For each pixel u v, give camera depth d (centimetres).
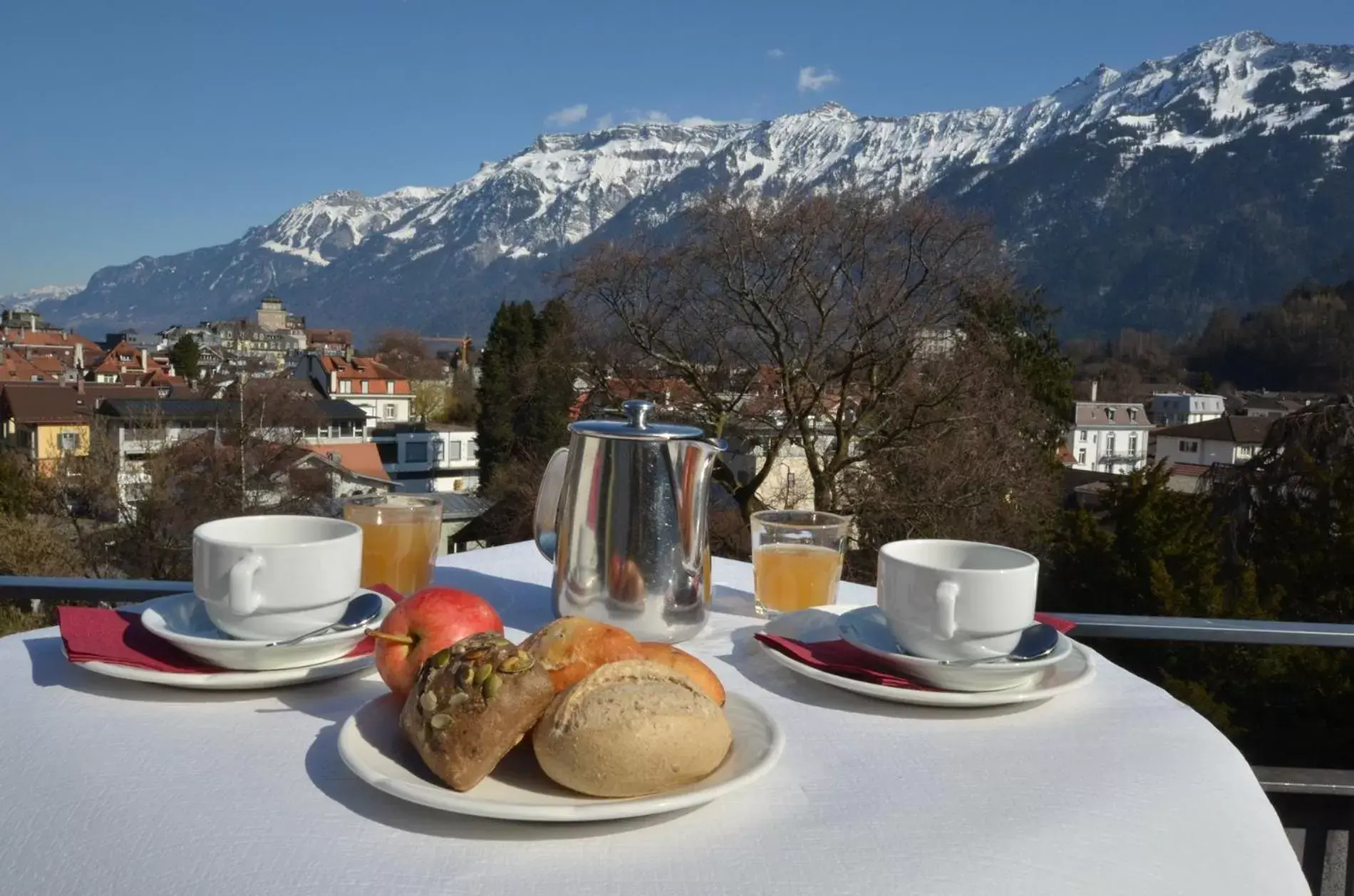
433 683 68
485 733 65
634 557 109
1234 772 78
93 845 61
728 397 1206
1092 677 97
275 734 80
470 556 165
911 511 1219
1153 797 72
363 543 127
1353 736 816
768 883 58
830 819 67
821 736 84
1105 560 1155
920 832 65
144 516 1512
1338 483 966
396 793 64
